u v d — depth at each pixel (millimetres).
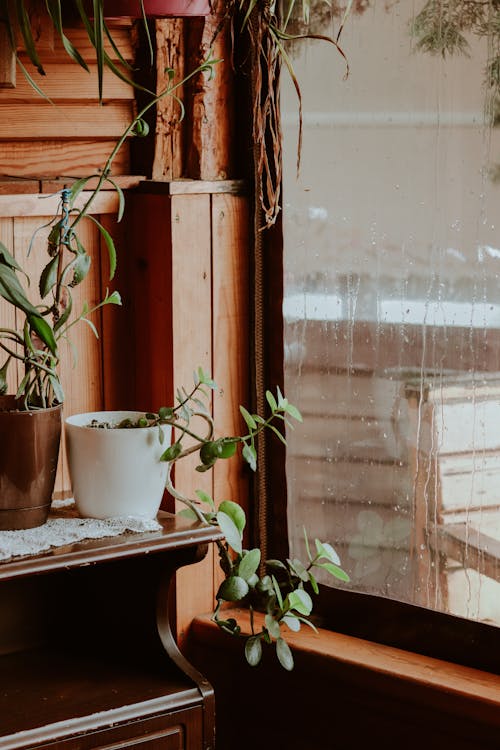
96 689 2066
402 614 2365
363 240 2330
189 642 2504
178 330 2396
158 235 2381
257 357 2492
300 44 2350
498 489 2188
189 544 2029
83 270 2041
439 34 2166
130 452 2025
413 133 2229
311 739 2441
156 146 2383
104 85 2318
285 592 2518
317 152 2363
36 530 1991
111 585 2238
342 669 2316
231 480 2518
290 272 2439
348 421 2402
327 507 2459
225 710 2561
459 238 2195
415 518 2328
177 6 2078
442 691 2172
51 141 2305
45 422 1964
